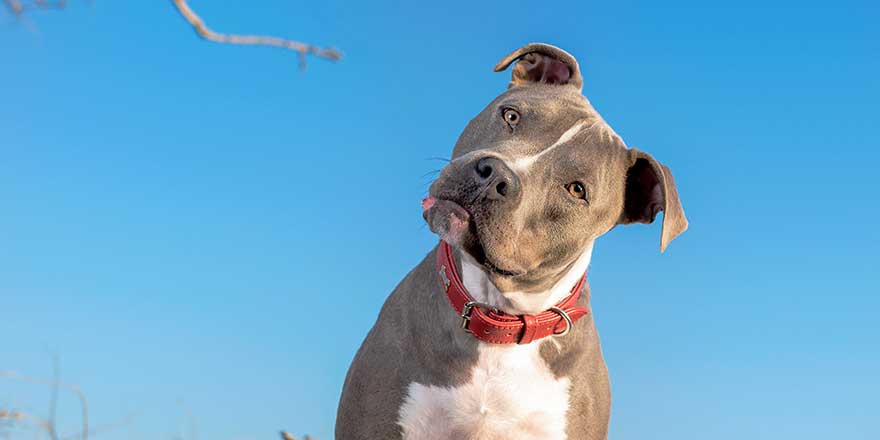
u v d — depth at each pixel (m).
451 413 3.96
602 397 4.22
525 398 3.97
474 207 3.45
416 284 4.16
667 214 3.79
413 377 3.99
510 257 3.55
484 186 3.44
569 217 3.74
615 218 4.03
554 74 4.48
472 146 3.95
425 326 4.00
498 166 3.45
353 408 4.15
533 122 3.85
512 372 3.95
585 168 3.75
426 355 3.98
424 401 3.97
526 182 3.54
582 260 4.00
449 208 3.47
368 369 4.12
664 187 3.83
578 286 4.06
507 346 3.93
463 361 3.94
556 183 3.70
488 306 3.88
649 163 4.03
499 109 3.94
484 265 3.60
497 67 4.24
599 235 3.99
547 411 4.00
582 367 4.11
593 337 4.23
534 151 3.71
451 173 3.53
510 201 3.45
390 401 4.02
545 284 3.86
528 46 4.32
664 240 3.79
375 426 4.05
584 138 3.84
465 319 3.86
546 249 3.72
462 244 3.50
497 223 3.45
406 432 3.99
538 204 3.65
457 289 3.88
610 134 4.00
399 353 4.05
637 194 4.19
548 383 4.00
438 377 3.96
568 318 3.96
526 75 4.49
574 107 4.00
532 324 3.88
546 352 3.99
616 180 3.95
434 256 4.18
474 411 3.95
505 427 3.98
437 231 3.50
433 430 3.98
